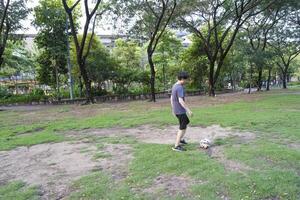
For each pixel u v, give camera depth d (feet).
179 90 19.63
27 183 16.03
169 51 102.58
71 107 64.54
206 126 29.99
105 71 88.69
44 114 52.26
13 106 80.38
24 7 64.18
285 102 52.75
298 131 25.48
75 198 13.58
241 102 56.34
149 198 13.07
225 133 26.09
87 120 39.50
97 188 14.40
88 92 71.46
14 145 25.64
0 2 61.62
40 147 24.54
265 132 25.90
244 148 20.04
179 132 20.18
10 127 37.58
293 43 117.70
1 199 13.91
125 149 21.91
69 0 81.41
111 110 53.06
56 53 81.51
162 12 64.85
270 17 96.02
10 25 63.41
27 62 106.93
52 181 16.08
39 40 82.89
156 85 107.86
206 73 109.70
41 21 79.00
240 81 163.22
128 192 13.76
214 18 73.10
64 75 97.40
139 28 72.74
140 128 31.48
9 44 92.48
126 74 94.63
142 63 115.24
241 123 30.45
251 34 100.94
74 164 18.94
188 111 19.58
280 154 18.07
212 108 46.68
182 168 16.42
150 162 17.78
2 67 100.01
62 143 25.63
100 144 24.02
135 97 94.38
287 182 13.78
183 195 13.19
